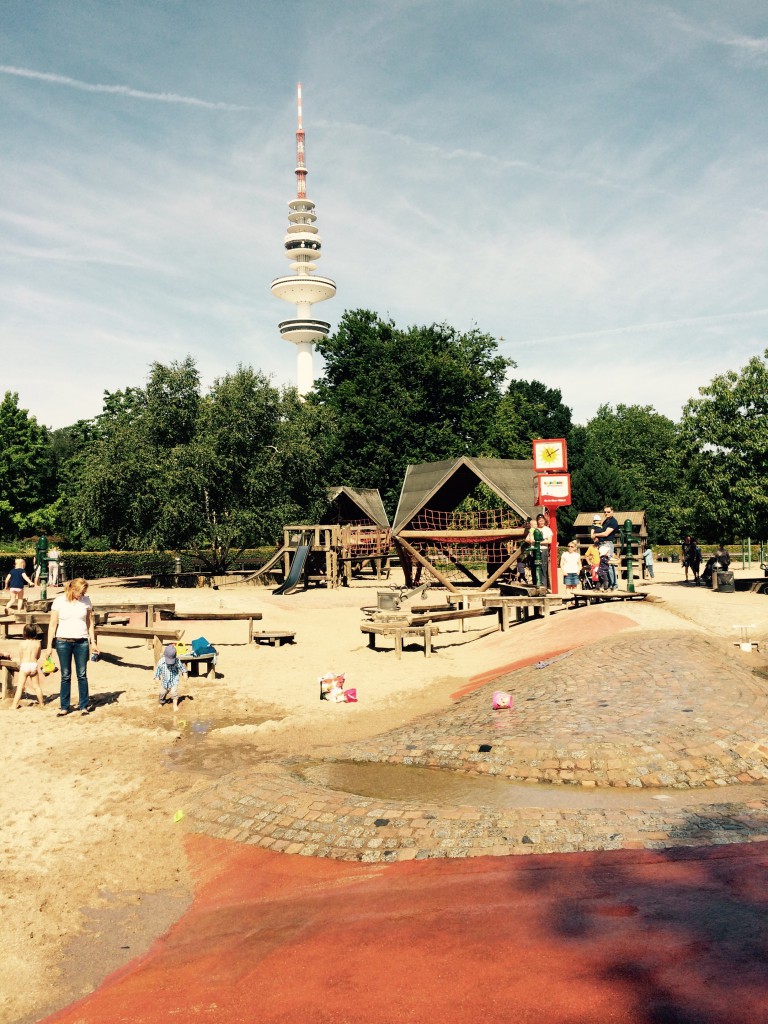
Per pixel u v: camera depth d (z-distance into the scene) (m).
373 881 5.84
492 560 36.12
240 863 6.48
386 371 55.94
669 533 67.25
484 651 17.05
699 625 16.64
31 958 5.02
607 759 8.55
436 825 6.73
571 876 5.54
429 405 57.09
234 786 8.17
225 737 10.62
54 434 86.25
